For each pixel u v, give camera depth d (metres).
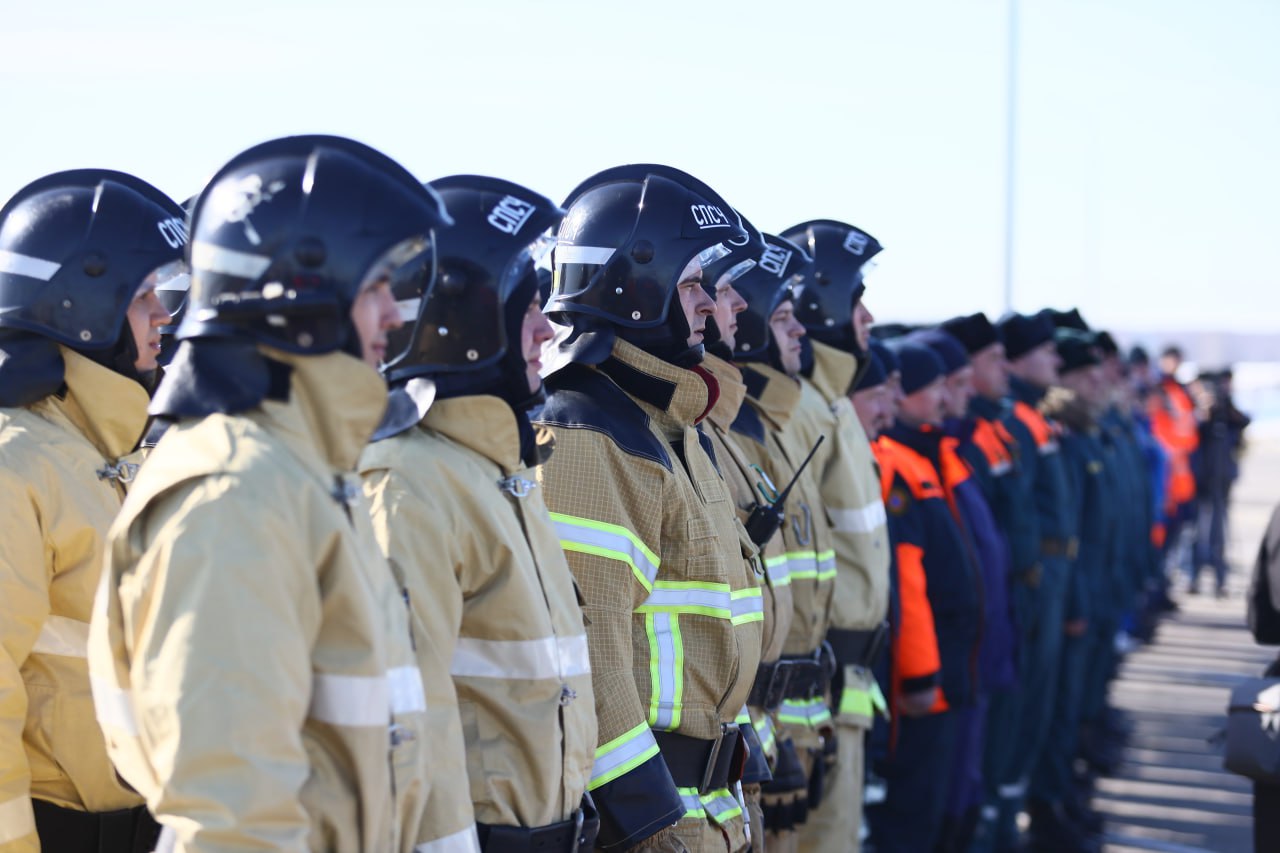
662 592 3.15
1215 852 6.77
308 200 2.04
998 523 6.65
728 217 3.41
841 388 4.75
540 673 2.50
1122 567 9.03
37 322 2.78
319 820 1.98
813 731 4.14
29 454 2.73
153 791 2.00
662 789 2.89
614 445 3.05
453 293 2.57
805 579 4.14
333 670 1.99
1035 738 6.76
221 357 2.03
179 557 1.87
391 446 2.50
